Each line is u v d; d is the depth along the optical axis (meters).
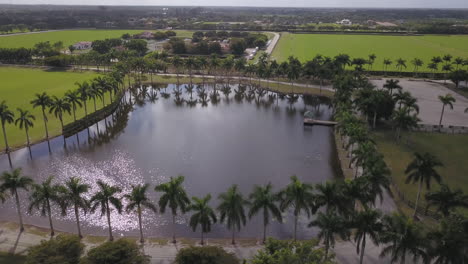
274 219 76.38
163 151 111.88
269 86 188.75
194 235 71.81
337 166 102.12
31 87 179.50
